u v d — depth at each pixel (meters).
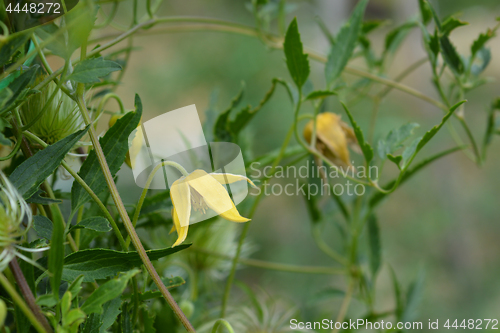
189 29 1.08
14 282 0.72
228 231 1.00
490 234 4.35
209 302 1.01
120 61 0.89
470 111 4.69
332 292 1.10
